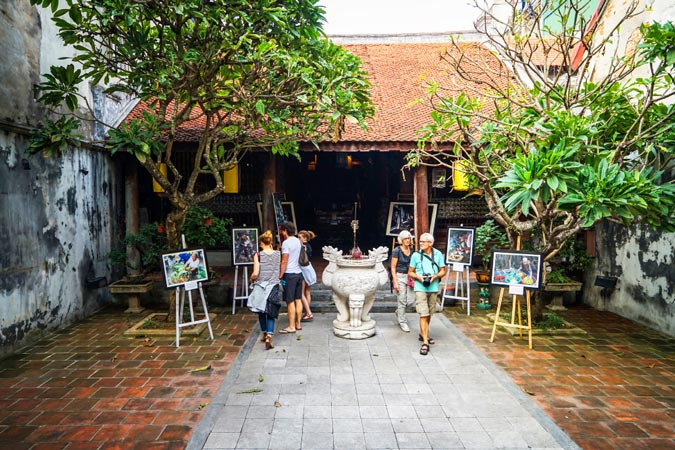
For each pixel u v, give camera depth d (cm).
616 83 648
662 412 439
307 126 701
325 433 397
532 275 625
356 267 679
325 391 482
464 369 546
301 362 567
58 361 576
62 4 747
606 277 828
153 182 981
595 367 557
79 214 799
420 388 492
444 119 726
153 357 589
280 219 966
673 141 587
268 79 644
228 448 373
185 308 842
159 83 589
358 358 582
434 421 420
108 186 922
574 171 517
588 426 413
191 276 653
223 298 877
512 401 461
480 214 1104
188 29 610
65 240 748
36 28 675
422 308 604
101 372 538
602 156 554
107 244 911
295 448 374
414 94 1154
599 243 873
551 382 511
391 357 587
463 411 439
